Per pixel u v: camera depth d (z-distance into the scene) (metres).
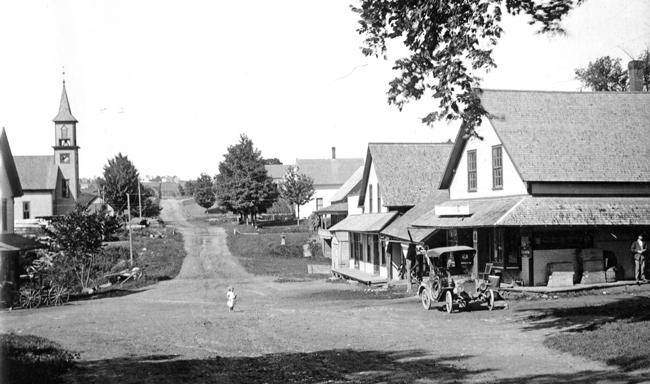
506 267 28.50
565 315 19.59
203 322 23.88
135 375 13.30
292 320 23.33
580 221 26.69
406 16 14.32
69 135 88.44
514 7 14.08
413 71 14.68
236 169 97.75
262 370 13.64
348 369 13.47
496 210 28.47
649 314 17.84
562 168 28.27
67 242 48.12
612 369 12.24
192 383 12.35
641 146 29.77
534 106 31.36
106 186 99.75
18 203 84.00
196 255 68.06
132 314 28.78
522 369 12.74
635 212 27.67
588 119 30.92
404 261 41.09
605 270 28.05
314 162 110.38
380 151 46.62
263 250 70.00
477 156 32.88
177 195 198.50
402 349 15.88
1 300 33.56
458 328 19.00
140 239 77.06
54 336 20.70
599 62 57.72
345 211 61.03
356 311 25.27
